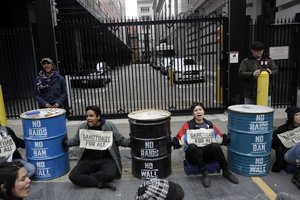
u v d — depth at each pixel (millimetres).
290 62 7930
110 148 4195
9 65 8367
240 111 4117
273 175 4285
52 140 4344
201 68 8820
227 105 8023
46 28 7367
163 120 4129
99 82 8617
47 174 4379
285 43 7746
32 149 4324
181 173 4488
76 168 4164
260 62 5145
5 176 2084
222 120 7410
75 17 15781
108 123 4273
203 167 4074
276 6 10578
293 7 9617
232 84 7789
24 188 2162
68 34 7637
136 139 4188
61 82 5617
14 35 7988
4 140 4148
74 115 8016
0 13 11867
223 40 7766
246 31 7641
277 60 7906
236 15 7434
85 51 7938
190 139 4188
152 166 4195
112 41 7883
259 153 4160
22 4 12203
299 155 3756
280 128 4418
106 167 4141
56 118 4359
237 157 4285
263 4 11930
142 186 1575
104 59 8148
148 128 4082
